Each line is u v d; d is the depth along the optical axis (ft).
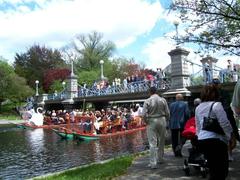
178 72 87.45
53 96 171.22
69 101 149.38
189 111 33.73
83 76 211.82
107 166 31.35
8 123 141.90
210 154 16.97
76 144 69.56
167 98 88.28
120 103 163.53
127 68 230.27
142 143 67.31
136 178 25.58
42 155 57.00
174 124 33.99
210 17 33.94
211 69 81.15
